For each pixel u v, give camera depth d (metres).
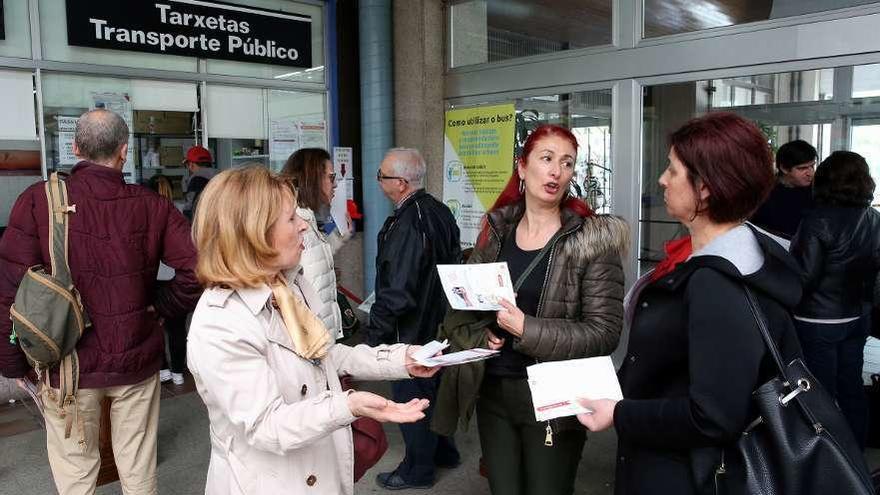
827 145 3.85
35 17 4.48
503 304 1.95
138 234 2.50
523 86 5.19
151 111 5.07
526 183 2.15
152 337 2.60
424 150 5.78
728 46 4.07
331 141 6.08
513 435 2.16
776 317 1.34
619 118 4.59
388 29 5.80
